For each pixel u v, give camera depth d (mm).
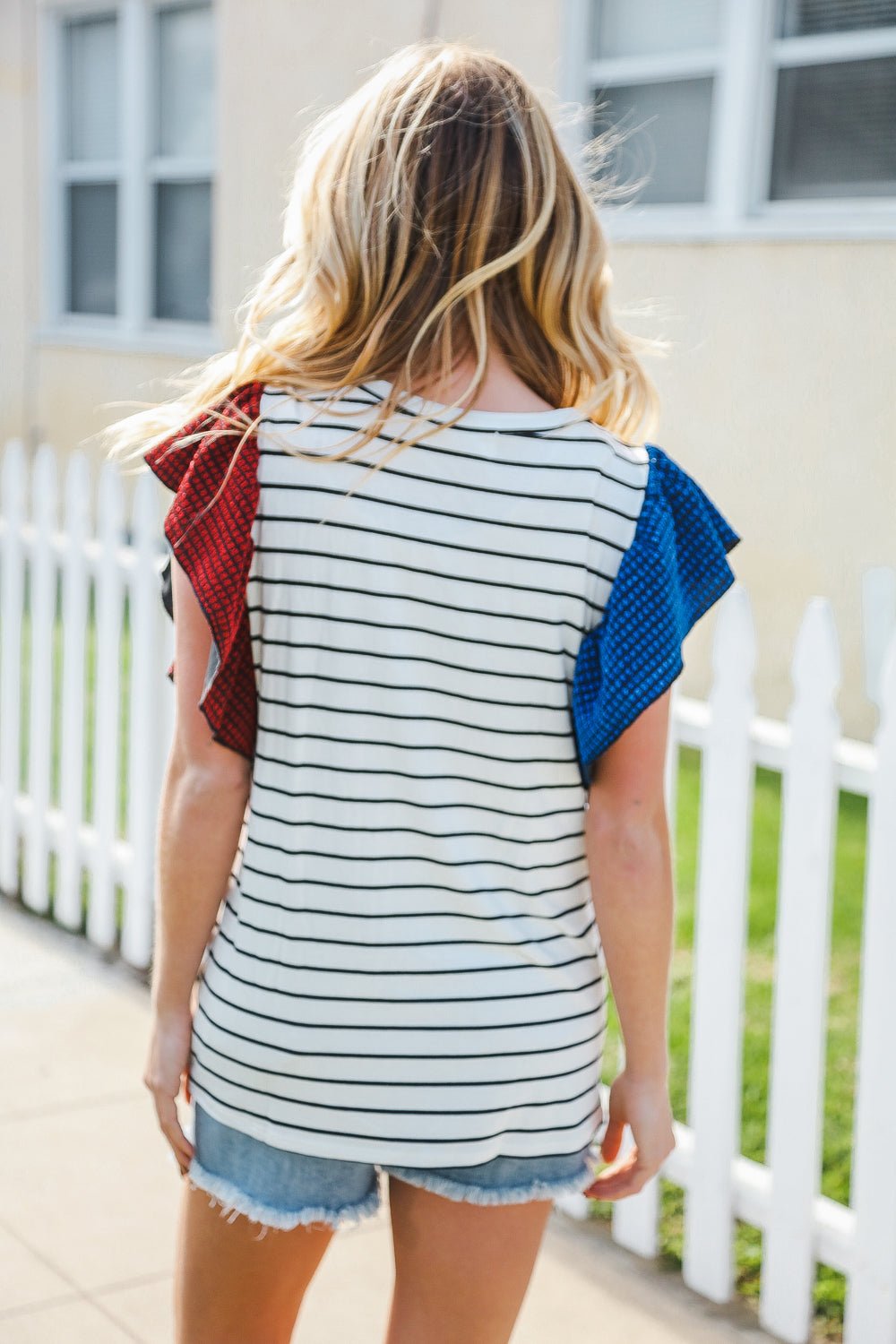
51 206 10773
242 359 1499
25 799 4637
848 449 6254
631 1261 2846
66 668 4352
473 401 1410
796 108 6469
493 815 1410
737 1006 2650
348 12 8031
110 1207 2932
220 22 8883
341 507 1388
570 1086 1461
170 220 10023
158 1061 1555
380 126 1452
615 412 1542
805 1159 2557
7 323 11141
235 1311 1579
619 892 1449
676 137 6836
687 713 2838
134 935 4156
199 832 1482
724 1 6535
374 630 1389
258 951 1439
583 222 1481
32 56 10625
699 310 6688
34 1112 3295
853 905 4707
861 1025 2467
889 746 2396
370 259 1432
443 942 1404
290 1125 1437
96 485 10492
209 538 1422
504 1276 1515
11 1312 2578
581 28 7027
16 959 4191
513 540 1379
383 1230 2924
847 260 6160
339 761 1403
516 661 1392
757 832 5297
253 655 1443
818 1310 2721
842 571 6324
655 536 1411
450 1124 1414
